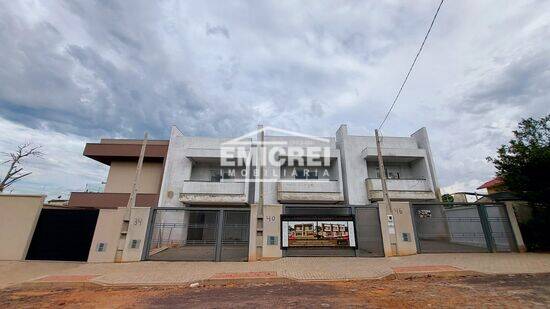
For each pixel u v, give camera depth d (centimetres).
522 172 1081
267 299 536
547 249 1066
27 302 554
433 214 1239
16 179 2228
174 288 670
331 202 1872
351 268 838
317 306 475
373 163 2028
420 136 2042
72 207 1678
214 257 1002
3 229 1033
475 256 984
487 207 1144
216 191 1767
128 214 1034
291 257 1016
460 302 474
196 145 1961
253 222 1035
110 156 1867
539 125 1121
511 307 438
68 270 856
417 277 727
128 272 825
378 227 1077
